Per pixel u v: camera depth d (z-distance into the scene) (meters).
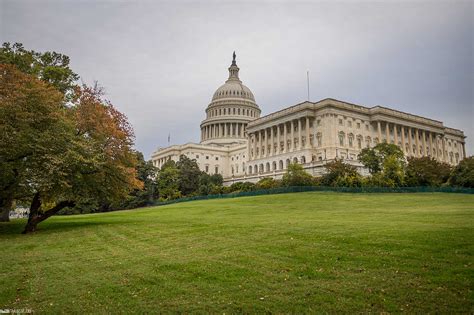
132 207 100.25
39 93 33.06
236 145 166.25
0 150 30.27
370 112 122.06
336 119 112.44
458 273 13.16
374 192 69.19
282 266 15.41
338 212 39.16
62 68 47.25
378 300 11.48
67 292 13.76
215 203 63.59
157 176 113.81
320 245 18.59
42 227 37.72
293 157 117.06
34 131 32.72
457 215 29.20
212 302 12.03
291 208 47.81
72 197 37.09
